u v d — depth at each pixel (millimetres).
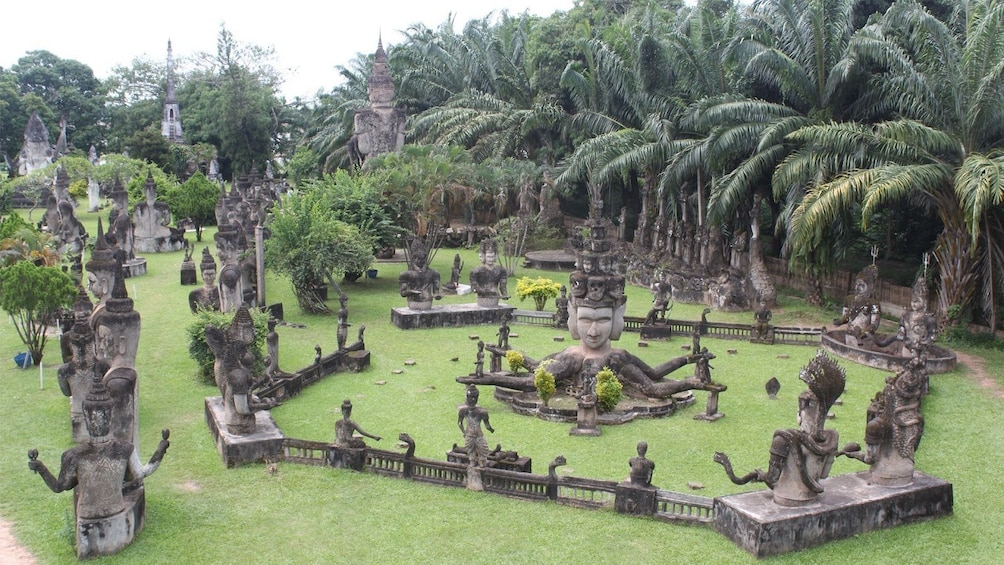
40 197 70438
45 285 25438
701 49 40906
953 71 29656
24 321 26359
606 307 23031
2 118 95375
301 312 34781
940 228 38438
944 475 18156
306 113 101438
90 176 69062
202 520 15703
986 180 26031
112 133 104625
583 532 15289
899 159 29875
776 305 36312
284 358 27547
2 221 43594
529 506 16391
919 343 16094
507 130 53812
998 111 29016
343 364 26266
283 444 18625
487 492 17031
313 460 18453
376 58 55781
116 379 16750
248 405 18781
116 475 14422
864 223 27750
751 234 38156
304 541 14930
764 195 40250
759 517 14492
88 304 24266
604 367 22922
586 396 20578
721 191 34812
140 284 41031
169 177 75812
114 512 14414
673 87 42812
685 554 14484
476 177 48750
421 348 29266
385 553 14523
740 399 23578
